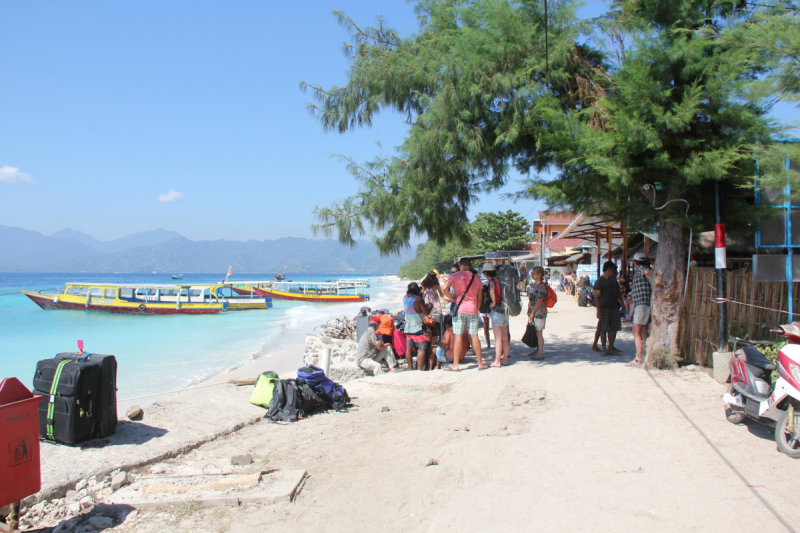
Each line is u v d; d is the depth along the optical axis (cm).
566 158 746
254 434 560
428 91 958
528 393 685
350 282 6538
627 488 373
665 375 736
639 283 828
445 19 959
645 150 691
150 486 407
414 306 921
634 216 788
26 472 347
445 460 450
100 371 498
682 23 734
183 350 1755
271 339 2097
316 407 665
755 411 484
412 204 905
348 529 341
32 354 1738
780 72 557
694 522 319
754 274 750
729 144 654
